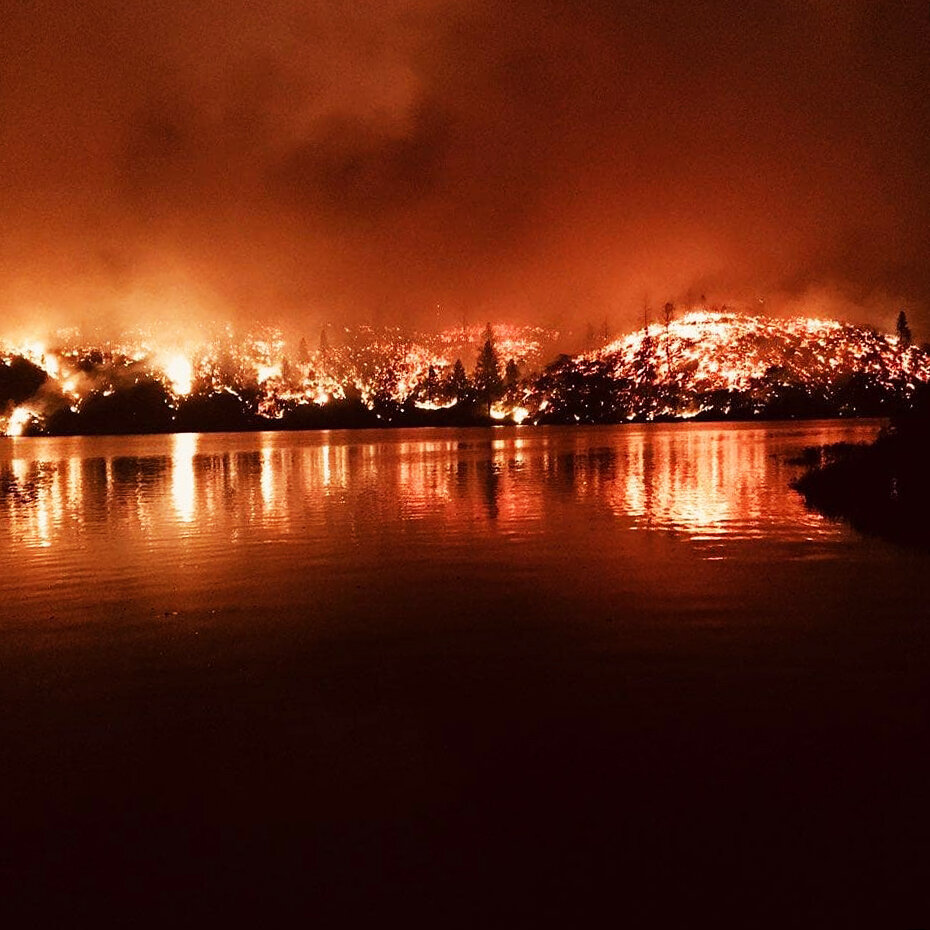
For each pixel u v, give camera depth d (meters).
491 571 16.00
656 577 15.05
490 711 8.55
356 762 7.41
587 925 5.16
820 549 17.42
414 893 5.50
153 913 5.37
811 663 9.83
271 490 34.81
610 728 8.02
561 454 58.56
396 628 11.93
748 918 5.19
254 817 6.50
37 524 24.44
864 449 37.31
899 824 6.16
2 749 7.84
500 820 6.35
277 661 10.45
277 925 5.23
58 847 6.14
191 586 15.13
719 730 7.89
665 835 6.08
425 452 66.19
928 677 9.26
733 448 62.06
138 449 84.12
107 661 10.57
